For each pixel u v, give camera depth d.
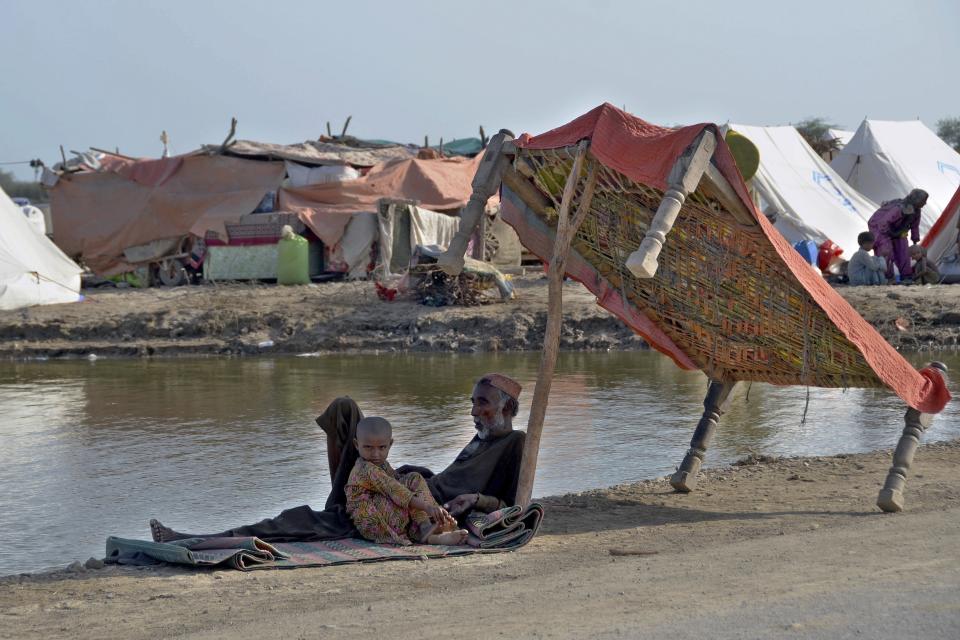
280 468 9.91
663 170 5.95
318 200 27.41
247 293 24.27
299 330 21.47
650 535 6.46
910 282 23.94
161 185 28.73
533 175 7.11
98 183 29.69
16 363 19.47
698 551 5.47
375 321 21.64
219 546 5.92
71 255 29.61
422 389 15.16
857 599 3.78
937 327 20.42
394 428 11.88
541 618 3.94
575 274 7.47
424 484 6.29
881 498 6.85
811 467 9.08
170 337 21.59
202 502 8.62
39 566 6.93
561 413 12.96
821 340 6.80
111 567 5.91
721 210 6.35
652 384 15.66
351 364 18.56
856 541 5.30
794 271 6.33
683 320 7.48
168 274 28.28
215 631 4.27
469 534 6.18
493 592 4.63
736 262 6.70
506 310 21.78
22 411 13.51
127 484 9.29
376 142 36.50
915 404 6.73
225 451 10.75
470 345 20.47
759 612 3.69
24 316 22.33
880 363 6.65
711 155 5.89
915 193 23.75
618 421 12.37
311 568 5.67
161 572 5.70
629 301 7.56
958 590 3.82
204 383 16.17
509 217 7.53
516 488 6.66
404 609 4.39
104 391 15.36
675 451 10.57
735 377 8.02
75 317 22.25
